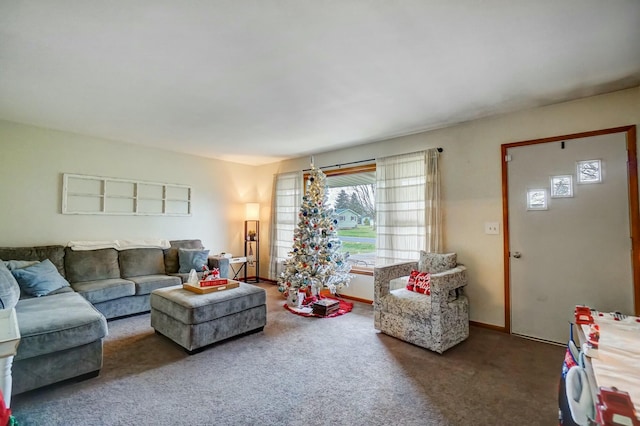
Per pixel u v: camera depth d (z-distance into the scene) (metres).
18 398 1.99
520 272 3.10
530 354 2.68
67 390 2.10
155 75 2.36
